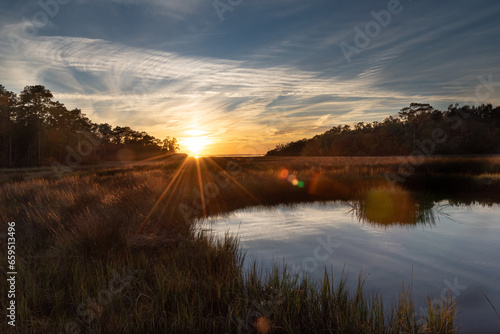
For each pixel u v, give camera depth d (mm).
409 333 2869
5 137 45688
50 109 47000
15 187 9992
